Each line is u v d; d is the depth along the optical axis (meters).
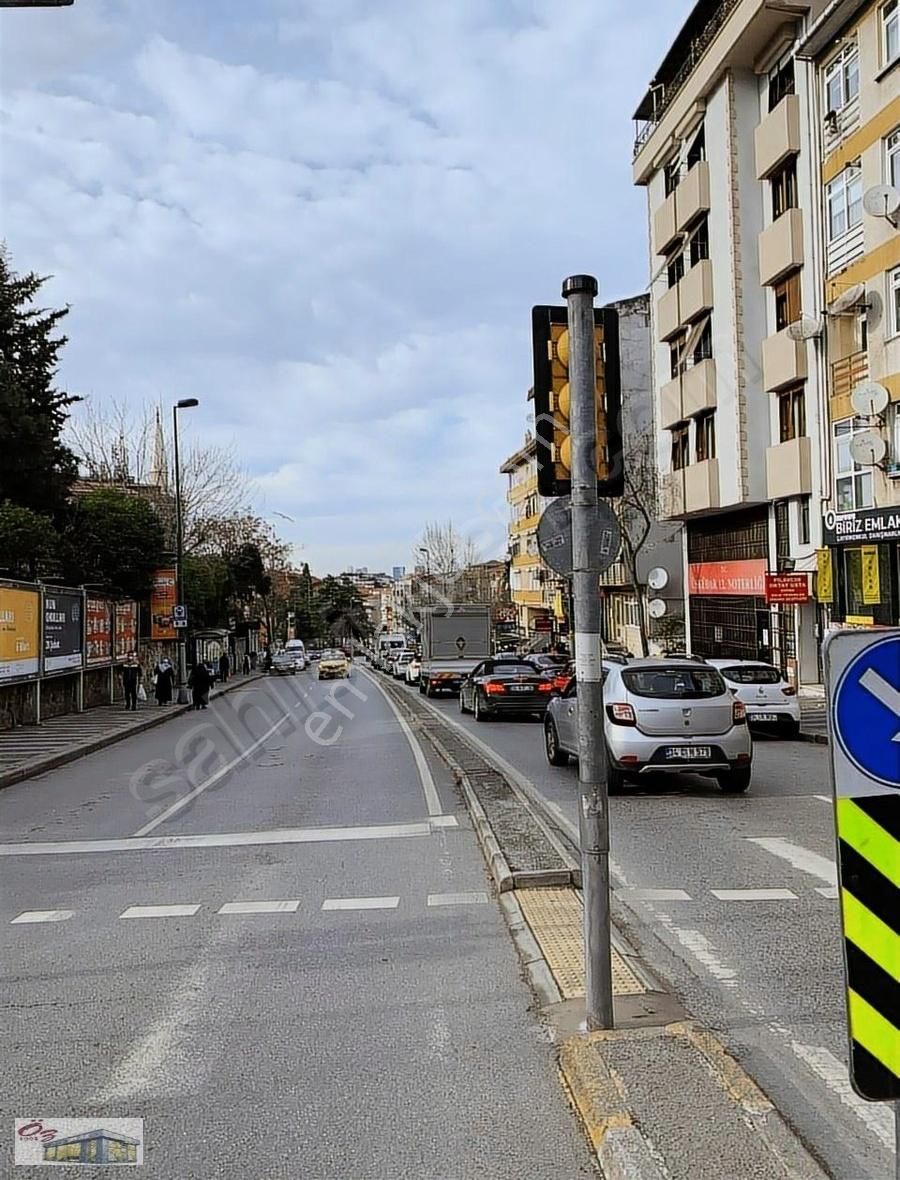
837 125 24.70
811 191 25.97
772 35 27.80
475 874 8.72
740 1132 3.83
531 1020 5.38
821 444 25.58
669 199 33.94
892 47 22.45
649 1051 4.61
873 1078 3.25
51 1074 4.81
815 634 27.73
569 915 7.12
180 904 8.05
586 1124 4.11
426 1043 5.09
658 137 35.06
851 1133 4.07
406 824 11.20
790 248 26.80
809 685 27.64
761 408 29.27
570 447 5.16
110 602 34.59
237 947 6.83
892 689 3.32
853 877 3.29
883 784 3.31
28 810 13.63
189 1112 4.38
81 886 8.84
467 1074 4.71
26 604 25.53
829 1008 5.45
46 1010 5.70
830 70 25.17
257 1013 5.57
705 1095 4.14
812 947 6.55
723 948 6.55
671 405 34.28
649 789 13.24
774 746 19.02
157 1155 4.02
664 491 33.81
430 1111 4.34
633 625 45.38
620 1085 4.25
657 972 6.08
